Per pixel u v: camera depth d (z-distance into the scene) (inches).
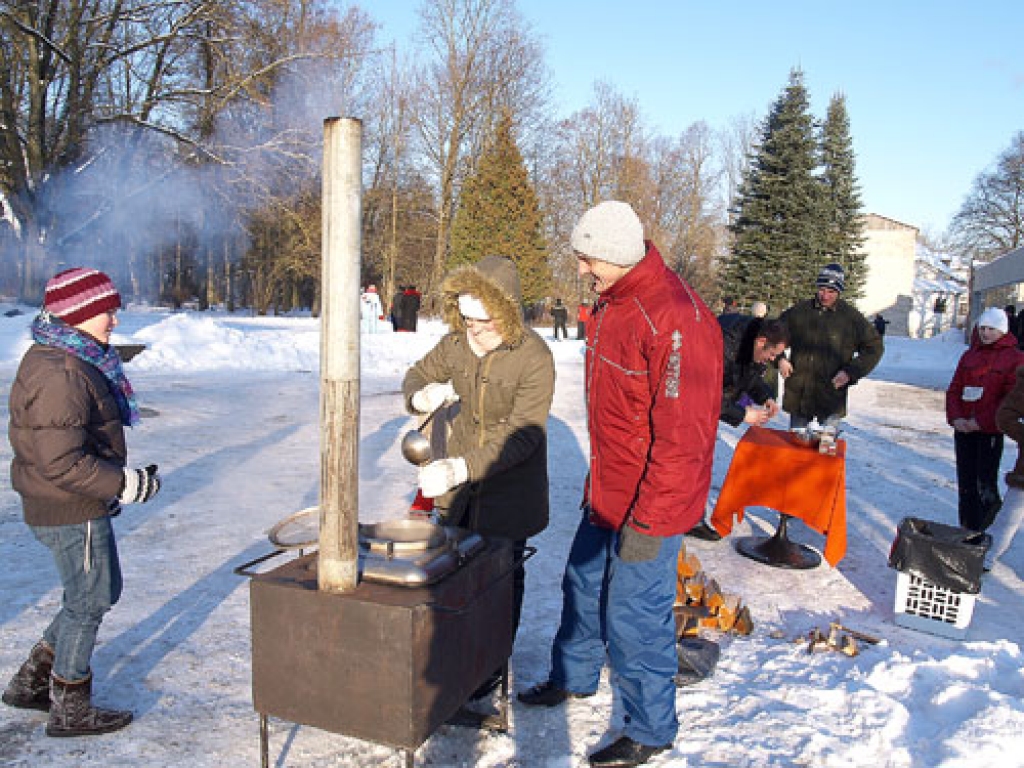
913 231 2102.6
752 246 1469.0
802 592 174.9
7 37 829.8
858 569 192.1
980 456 203.8
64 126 858.8
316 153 890.7
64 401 95.3
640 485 101.5
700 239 2018.9
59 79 872.3
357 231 79.5
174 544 186.4
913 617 155.9
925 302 2202.3
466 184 1403.8
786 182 1469.0
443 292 112.3
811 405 235.8
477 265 108.8
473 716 112.5
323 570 83.6
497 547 101.9
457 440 117.2
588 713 118.0
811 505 184.2
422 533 96.5
